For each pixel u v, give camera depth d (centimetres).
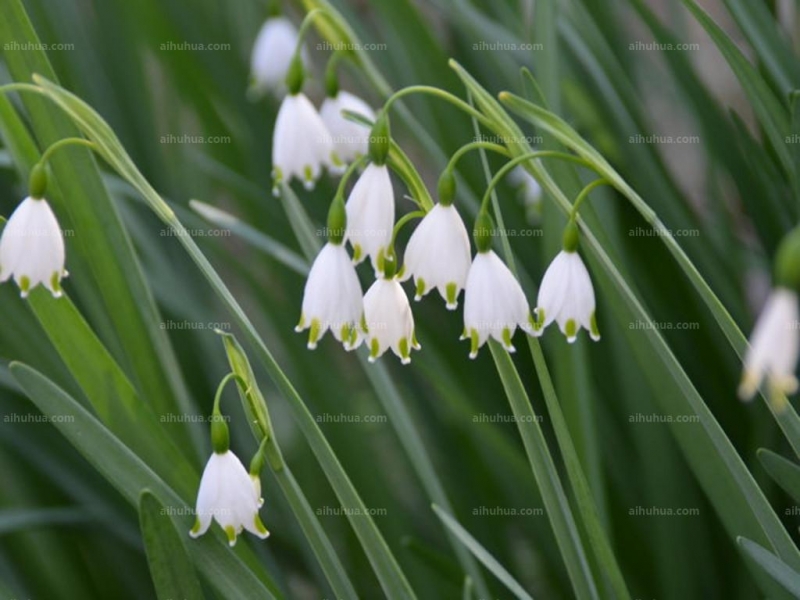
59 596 84
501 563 85
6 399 82
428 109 83
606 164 65
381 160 65
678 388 72
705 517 80
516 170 83
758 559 67
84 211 72
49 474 82
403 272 66
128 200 85
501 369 67
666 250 80
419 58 83
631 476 82
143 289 73
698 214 81
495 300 65
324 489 85
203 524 67
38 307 70
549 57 74
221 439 66
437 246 65
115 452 68
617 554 82
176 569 67
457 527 70
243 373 67
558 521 68
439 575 82
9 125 72
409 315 66
